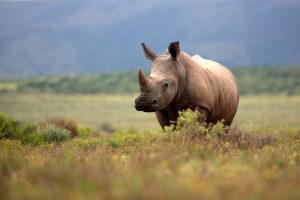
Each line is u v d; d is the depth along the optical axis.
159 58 44.72
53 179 23.23
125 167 28.39
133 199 19.38
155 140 39.91
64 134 58.75
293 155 32.81
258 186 21.70
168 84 42.91
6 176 25.38
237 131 45.88
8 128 54.75
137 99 42.09
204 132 40.44
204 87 45.19
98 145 45.66
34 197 19.84
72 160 29.98
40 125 69.06
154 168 26.45
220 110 48.19
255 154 34.06
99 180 22.73
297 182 23.11
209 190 20.42
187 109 42.19
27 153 37.41
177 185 21.36
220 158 30.42
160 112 46.22
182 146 33.75
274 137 51.72
